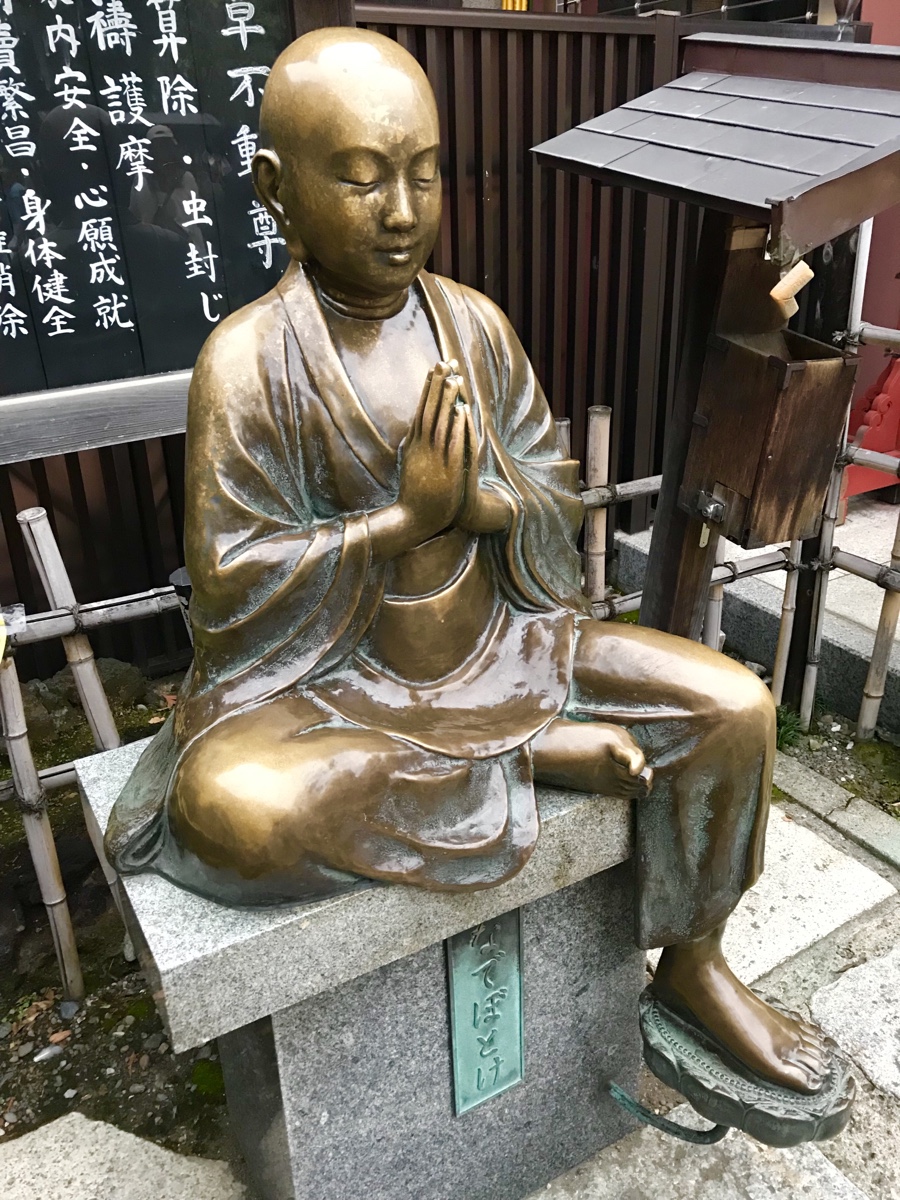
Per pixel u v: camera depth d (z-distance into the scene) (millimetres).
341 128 1513
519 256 4031
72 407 2715
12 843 3160
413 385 1734
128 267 2695
